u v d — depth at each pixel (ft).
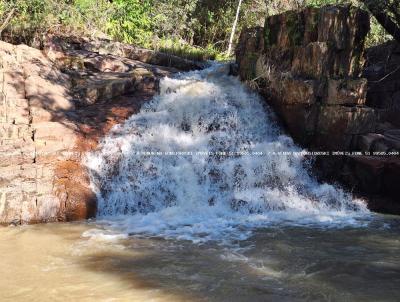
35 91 35.81
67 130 33.30
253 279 20.12
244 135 38.29
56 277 19.93
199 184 32.71
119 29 57.21
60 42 46.11
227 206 31.30
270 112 40.63
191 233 26.43
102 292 18.61
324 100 36.73
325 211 32.04
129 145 33.94
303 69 38.09
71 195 28.94
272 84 40.40
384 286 19.69
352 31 36.88
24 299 17.92
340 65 37.29
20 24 44.93
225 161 34.81
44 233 25.72
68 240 24.64
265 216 30.30
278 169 35.19
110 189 30.71
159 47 57.16
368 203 32.83
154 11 62.28
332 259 22.63
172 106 39.37
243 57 44.01
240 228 27.58
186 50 58.95
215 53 62.95
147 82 41.83
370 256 23.13
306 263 22.07
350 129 35.35
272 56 41.27
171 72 46.78
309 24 38.17
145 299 18.06
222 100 40.68
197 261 22.07
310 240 25.49
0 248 23.20
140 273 20.52
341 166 35.50
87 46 48.34
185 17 65.77
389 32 40.93
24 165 29.55
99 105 38.83
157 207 30.81
